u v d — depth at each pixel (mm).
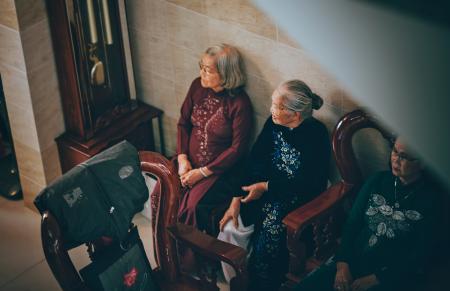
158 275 2555
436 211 2318
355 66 444
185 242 2389
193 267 3148
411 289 2326
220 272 3215
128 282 2299
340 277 2455
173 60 3434
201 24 3158
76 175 2105
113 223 2158
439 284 2277
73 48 3117
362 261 2469
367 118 2588
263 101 3137
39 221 3703
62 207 2039
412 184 2357
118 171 2193
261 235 2918
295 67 2898
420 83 405
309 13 565
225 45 3006
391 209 2408
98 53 3258
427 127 415
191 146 3256
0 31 3133
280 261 2910
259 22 2898
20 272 3338
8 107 3436
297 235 2529
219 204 3111
